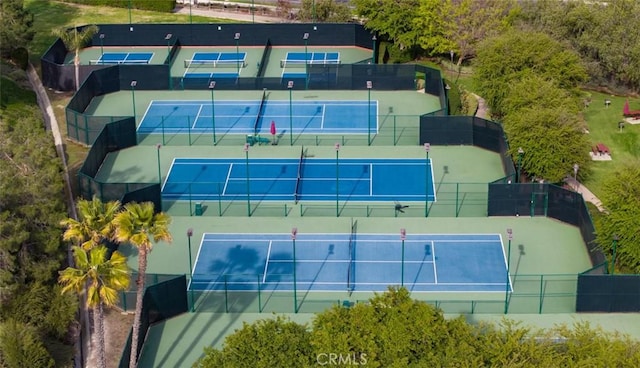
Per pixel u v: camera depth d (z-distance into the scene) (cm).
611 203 7912
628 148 10569
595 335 6166
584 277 7219
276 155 10088
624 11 11894
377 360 5916
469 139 10238
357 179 9594
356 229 8662
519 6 12675
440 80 11300
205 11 14650
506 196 8806
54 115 10888
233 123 10844
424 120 10200
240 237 8544
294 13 14212
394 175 9662
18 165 7956
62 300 7056
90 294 5878
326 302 7556
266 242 8475
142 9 14612
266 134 10581
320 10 13688
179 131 10638
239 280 7894
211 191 9375
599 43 11794
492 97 10662
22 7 12169
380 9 12738
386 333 5991
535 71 10650
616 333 6331
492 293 7694
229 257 8238
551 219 8794
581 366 5781
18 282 7150
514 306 7456
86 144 10138
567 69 10694
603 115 11275
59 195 8456
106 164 9850
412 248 8344
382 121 10862
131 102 11331
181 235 8569
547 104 9725
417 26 12575
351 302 7331
